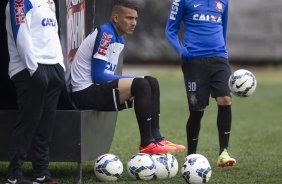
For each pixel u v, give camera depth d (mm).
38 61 16844
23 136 17000
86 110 18547
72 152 18000
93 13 20562
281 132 32812
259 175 20234
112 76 19469
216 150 26234
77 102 19641
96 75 19422
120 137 30172
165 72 78250
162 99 50750
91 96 19344
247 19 80062
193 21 21328
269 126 35469
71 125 17922
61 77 17422
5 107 21234
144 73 76000
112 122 21594
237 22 80062
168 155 19141
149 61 80062
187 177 18016
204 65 21016
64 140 17969
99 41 19375
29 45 16438
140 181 18547
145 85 18922
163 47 79562
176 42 21328
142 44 79500
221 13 21594
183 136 30781
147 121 18969
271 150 26328
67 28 19453
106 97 19188
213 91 21188
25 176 20062
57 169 21484
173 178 19047
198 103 21141
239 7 80062
